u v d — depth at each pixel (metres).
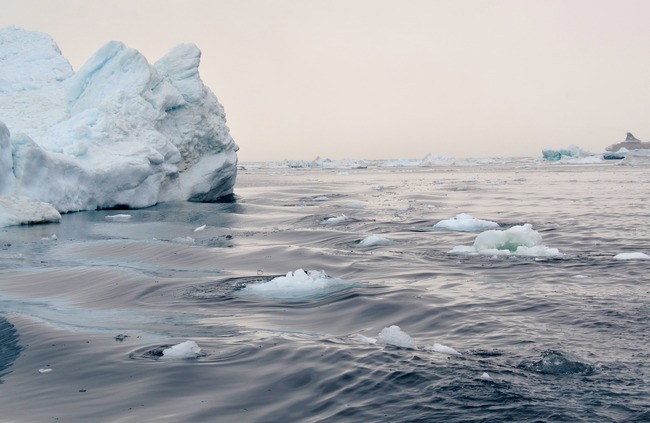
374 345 7.84
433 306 9.84
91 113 29.28
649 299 10.03
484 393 6.25
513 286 11.30
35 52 38.78
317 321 9.25
